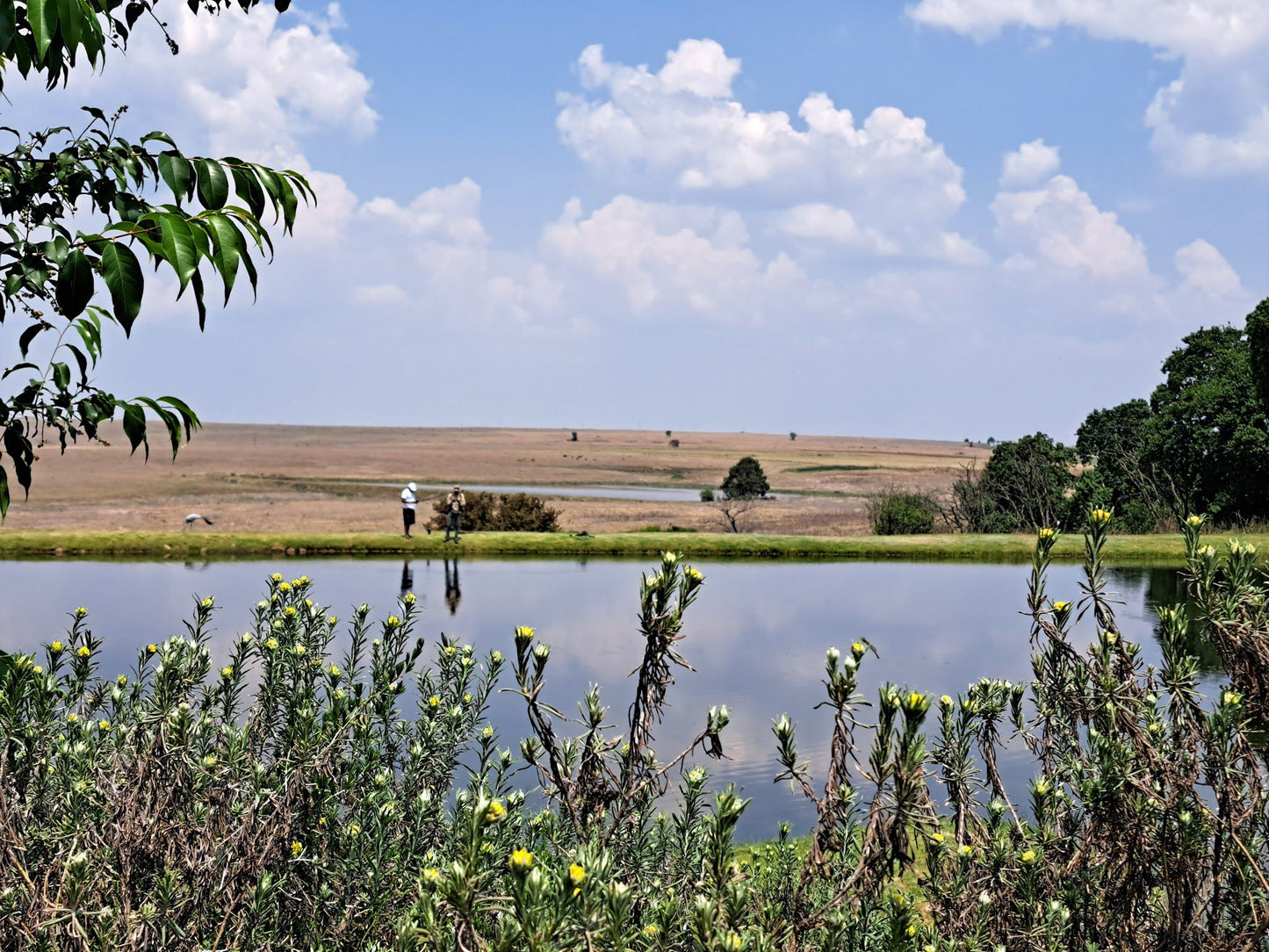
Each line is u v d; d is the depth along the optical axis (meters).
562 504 71.50
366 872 3.02
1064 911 2.47
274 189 3.18
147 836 2.67
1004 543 32.22
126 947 2.32
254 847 2.76
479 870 2.01
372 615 16.80
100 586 20.95
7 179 2.90
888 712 1.96
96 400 3.10
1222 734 2.43
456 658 4.04
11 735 2.72
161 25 3.12
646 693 2.20
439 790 3.64
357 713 3.53
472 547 30.94
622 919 1.66
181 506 60.66
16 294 2.88
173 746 2.83
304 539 30.06
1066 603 2.67
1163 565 28.00
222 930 2.55
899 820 1.92
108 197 3.00
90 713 3.79
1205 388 41.47
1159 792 2.49
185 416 3.20
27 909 2.26
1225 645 2.53
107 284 2.65
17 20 2.86
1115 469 45.31
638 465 179.00
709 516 57.56
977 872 2.71
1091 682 2.63
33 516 49.38
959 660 14.31
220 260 2.78
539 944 1.55
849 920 2.12
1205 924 2.54
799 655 14.51
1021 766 7.95
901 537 33.31
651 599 2.19
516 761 5.76
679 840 2.99
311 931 2.80
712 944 1.79
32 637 14.18
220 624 14.95
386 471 145.00
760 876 3.18
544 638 15.39
